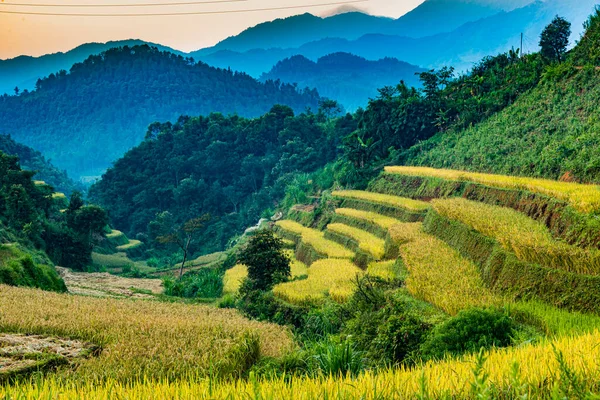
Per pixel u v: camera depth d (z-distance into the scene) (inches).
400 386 246.5
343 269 1176.8
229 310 1094.4
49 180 5516.7
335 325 759.7
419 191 1676.9
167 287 1720.0
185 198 3826.3
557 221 815.1
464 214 969.5
